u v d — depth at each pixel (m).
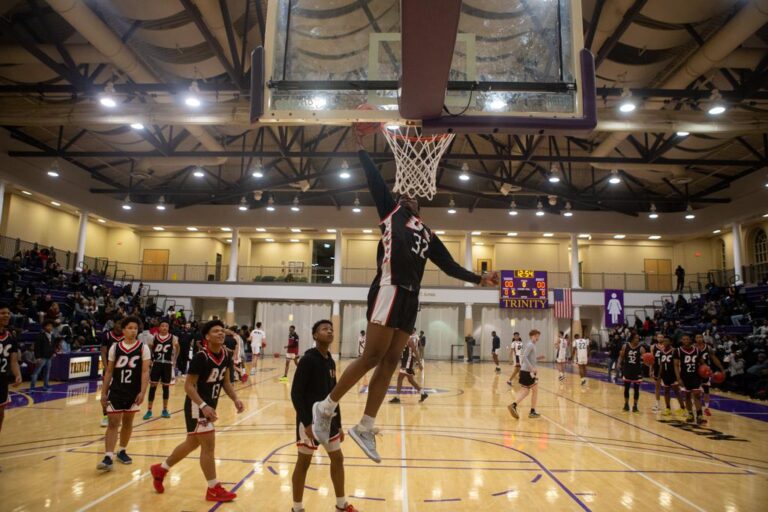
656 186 31.23
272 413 11.49
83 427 9.34
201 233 35.34
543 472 6.97
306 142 25.91
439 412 12.16
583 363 19.64
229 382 5.91
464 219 32.59
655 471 7.15
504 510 5.40
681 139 20.47
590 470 7.13
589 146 25.97
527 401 14.38
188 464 6.98
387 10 3.74
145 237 35.25
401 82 3.16
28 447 7.81
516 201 32.59
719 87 18.78
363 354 2.61
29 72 17.75
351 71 3.66
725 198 29.30
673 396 15.97
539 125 3.54
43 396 13.28
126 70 15.38
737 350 18.33
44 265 24.19
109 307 24.08
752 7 12.03
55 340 16.05
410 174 4.05
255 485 6.09
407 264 2.66
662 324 26.50
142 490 5.80
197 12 12.94
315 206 32.81
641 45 14.98
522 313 33.22
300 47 3.72
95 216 30.53
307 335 33.16
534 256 35.31
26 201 26.83
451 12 2.50
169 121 17.72
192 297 32.09
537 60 3.65
